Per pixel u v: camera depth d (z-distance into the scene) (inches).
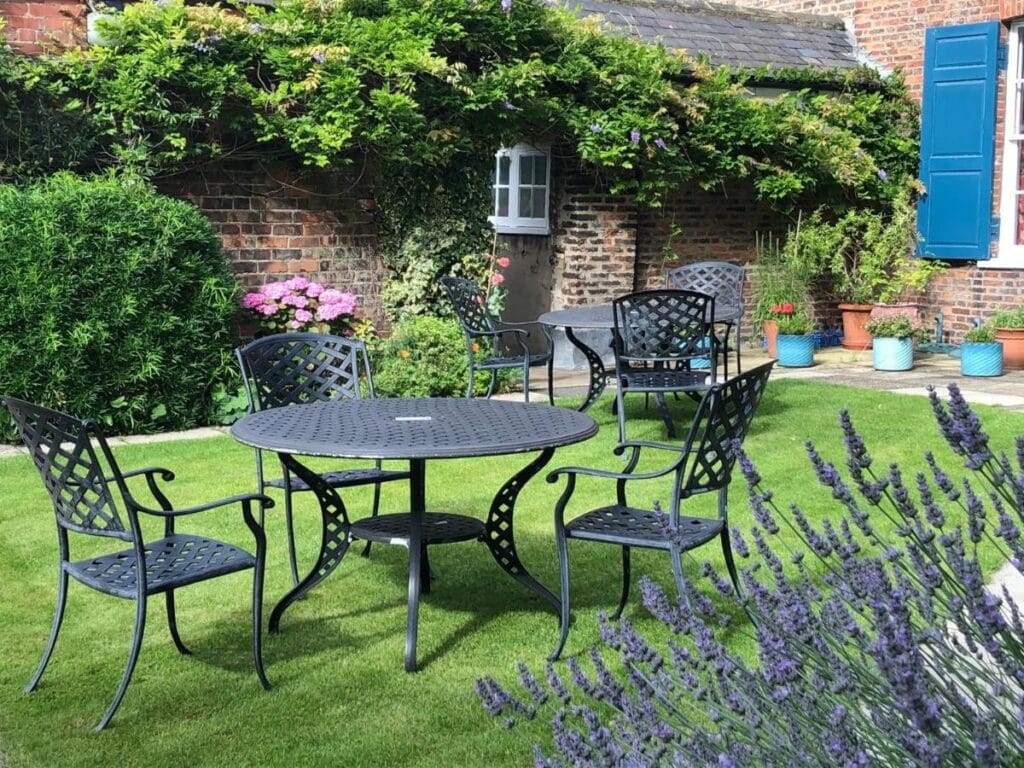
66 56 302.4
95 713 128.5
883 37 475.8
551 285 419.8
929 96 449.4
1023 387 354.6
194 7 315.6
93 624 156.7
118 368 286.2
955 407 80.4
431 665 142.2
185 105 316.5
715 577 86.4
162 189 323.3
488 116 366.6
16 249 271.7
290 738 121.8
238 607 163.8
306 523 205.6
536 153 422.6
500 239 441.4
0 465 250.4
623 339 271.6
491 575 177.8
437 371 334.3
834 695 74.5
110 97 305.1
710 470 150.6
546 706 126.5
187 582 130.0
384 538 149.4
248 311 331.6
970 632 76.2
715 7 471.5
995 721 70.2
